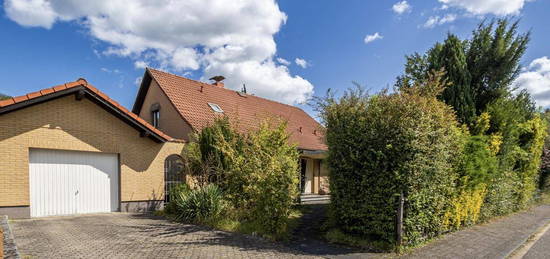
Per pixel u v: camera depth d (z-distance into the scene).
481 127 10.45
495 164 9.87
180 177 12.90
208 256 5.91
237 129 11.59
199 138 11.45
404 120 6.51
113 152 11.12
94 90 10.18
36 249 6.02
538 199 16.61
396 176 6.41
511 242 7.61
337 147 7.44
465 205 8.61
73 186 10.29
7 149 8.85
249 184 8.88
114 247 6.33
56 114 9.84
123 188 11.27
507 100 11.51
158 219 9.81
